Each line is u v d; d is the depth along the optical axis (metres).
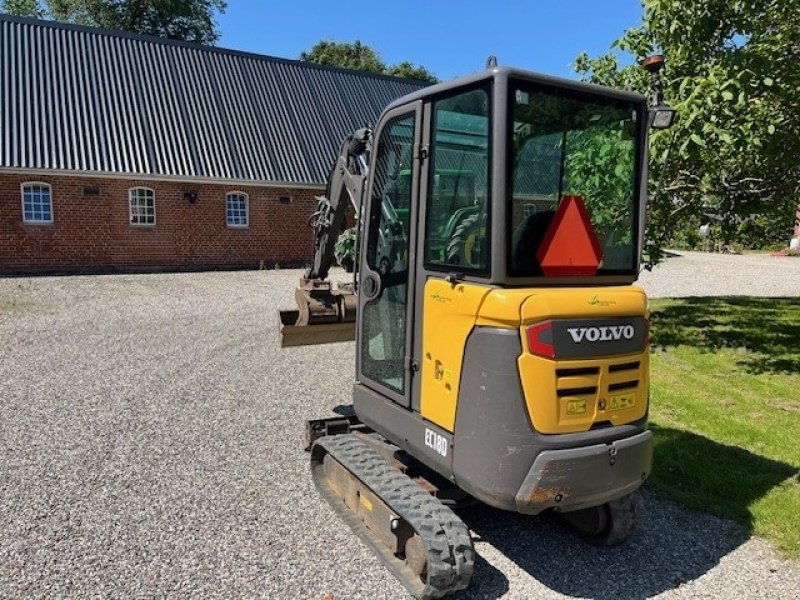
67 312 11.48
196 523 4.16
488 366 3.10
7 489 4.57
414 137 3.59
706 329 11.13
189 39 37.09
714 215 9.54
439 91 3.37
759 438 5.91
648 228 8.82
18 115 17.42
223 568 3.66
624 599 3.51
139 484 4.71
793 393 7.43
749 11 7.39
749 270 22.55
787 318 12.17
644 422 3.47
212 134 19.83
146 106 19.41
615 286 3.53
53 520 4.15
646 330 3.46
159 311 11.80
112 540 3.93
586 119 3.46
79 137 17.73
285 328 5.21
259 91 21.86
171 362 8.23
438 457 3.44
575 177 3.45
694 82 7.02
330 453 4.27
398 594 3.45
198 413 6.33
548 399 3.08
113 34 20.56
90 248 17.83
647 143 3.69
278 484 4.76
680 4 7.44
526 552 3.96
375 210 4.09
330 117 22.39
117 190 17.94
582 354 3.16
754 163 8.34
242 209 19.78
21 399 6.58
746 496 4.72
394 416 3.86
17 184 16.75
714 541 4.13
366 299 4.18
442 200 3.43
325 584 3.53
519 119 3.18
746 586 3.64
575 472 3.11
